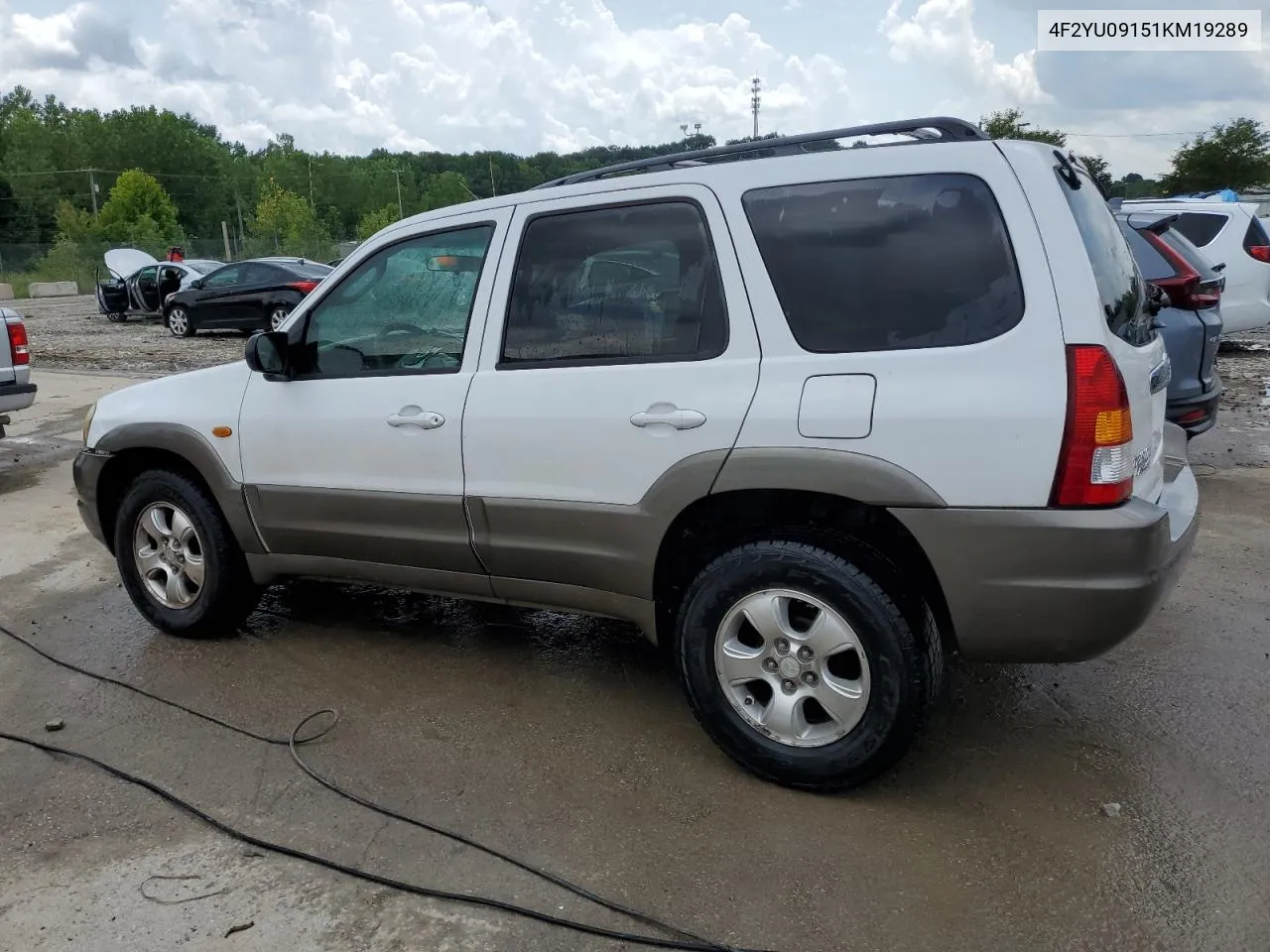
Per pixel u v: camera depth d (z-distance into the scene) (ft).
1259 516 19.12
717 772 10.56
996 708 11.81
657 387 10.14
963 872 8.75
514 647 14.08
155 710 12.24
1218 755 10.63
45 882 8.89
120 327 69.31
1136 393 9.14
